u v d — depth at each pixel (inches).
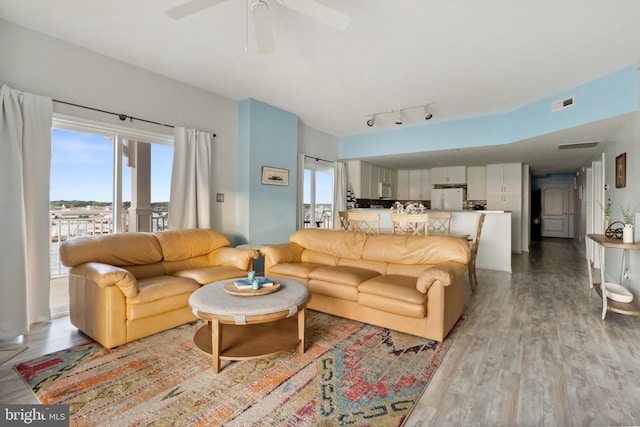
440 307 98.4
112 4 97.1
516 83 156.6
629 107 135.9
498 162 295.7
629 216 140.5
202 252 143.8
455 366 84.7
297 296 90.1
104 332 93.2
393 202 363.6
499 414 65.2
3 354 90.7
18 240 103.7
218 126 178.4
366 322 113.3
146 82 145.3
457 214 222.4
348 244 144.5
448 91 168.9
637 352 92.4
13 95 104.6
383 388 74.5
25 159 108.2
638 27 106.3
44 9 99.9
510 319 119.7
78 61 123.6
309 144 249.4
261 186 191.9
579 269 214.1
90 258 109.2
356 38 115.0
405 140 247.9
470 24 105.5
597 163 236.4
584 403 68.8
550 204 432.1
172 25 108.6
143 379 77.8
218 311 79.7
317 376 79.6
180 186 154.9
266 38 83.4
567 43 117.6
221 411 66.1
